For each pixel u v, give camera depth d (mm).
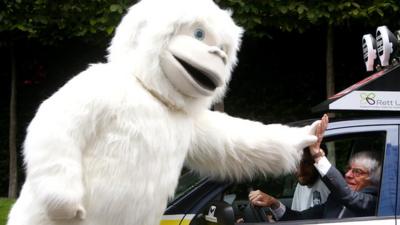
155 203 2893
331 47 7848
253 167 3270
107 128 2820
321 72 9047
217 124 3201
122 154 2799
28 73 9367
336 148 3795
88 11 7066
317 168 3535
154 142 2842
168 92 2938
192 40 2941
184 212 3473
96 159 2812
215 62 2934
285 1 6891
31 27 7328
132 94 2855
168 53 2914
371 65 4297
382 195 3537
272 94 9156
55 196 2670
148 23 2965
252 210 3615
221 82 2986
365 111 3748
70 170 2709
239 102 9141
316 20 6859
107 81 2855
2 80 9461
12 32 8117
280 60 9125
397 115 3707
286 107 9141
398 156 3574
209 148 3178
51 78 9352
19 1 7082
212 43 3012
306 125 3766
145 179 2824
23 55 9234
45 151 2709
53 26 7527
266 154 3227
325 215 3627
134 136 2809
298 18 7043
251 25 6930
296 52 9078
